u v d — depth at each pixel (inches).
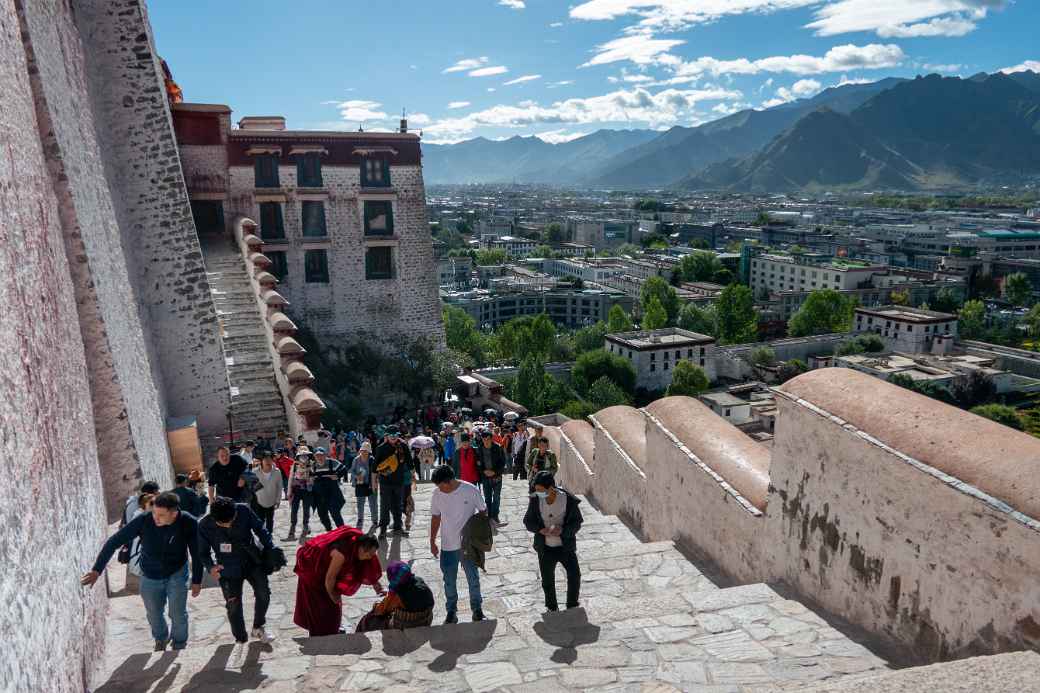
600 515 558.3
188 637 333.7
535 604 360.5
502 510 575.8
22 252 275.6
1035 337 5679.1
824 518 301.9
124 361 503.2
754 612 295.1
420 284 1507.1
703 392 4217.5
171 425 762.2
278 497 477.7
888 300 6806.1
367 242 1441.9
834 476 295.4
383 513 482.3
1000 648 219.8
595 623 287.6
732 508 376.5
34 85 399.2
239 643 292.4
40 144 369.7
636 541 494.6
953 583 237.6
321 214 1405.0
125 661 281.6
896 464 261.7
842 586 291.4
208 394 855.1
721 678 238.8
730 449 403.9
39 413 258.4
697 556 414.3
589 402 3823.8
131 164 816.9
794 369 4719.5
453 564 327.9
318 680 251.8
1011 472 225.0
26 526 213.5
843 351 4985.2
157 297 833.5
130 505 351.9
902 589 259.4
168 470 643.5
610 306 6801.2
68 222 414.9
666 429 458.3
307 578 314.5
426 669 255.1
